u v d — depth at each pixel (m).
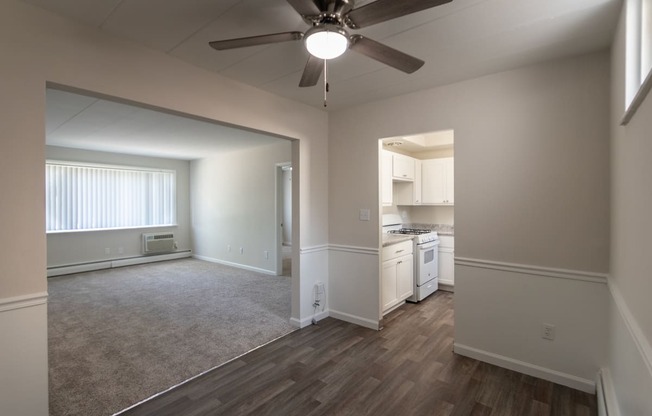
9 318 1.69
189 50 2.26
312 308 3.59
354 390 2.34
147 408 2.14
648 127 1.21
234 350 2.94
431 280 4.64
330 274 3.78
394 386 2.38
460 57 2.35
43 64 1.78
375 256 3.42
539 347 2.48
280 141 5.52
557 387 2.35
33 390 1.76
